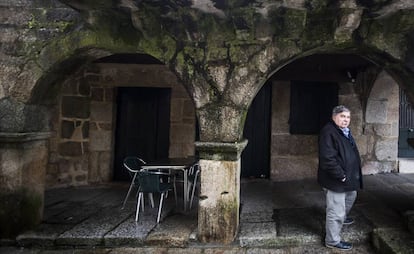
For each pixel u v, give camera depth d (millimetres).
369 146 5172
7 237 2986
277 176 5180
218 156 2799
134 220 3369
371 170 5191
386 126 5160
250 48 2730
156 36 2812
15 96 2969
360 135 5152
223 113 2762
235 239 2834
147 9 2561
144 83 5164
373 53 2746
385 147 5188
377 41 2594
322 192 4426
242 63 2738
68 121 5004
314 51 2764
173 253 2754
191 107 5172
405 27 2480
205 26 2703
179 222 3299
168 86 5180
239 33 2662
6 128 2945
